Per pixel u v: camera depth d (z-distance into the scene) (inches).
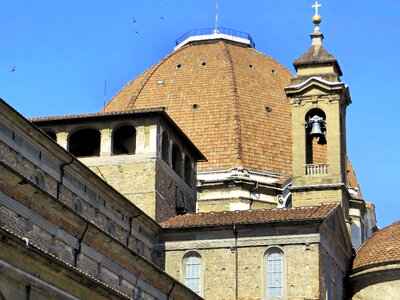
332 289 3649.1
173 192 3791.8
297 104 4315.9
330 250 3654.0
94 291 2532.0
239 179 4854.8
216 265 3543.3
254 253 3528.5
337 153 4224.9
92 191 3157.0
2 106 2620.6
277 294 3484.3
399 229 4045.3
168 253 3580.2
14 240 2170.3
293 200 4205.2
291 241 3503.9
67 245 2733.8
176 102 5255.9
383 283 3794.3
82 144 3750.0
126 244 3368.6
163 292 3129.9
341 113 4335.6
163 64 5551.2
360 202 5118.1
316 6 4503.0
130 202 3341.5
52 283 2363.4
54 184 2945.4
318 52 4399.6
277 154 5064.0
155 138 3656.5
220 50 5551.2
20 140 2763.3
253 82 5334.6
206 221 3617.1
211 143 5044.3
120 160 3651.6
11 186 2487.7
